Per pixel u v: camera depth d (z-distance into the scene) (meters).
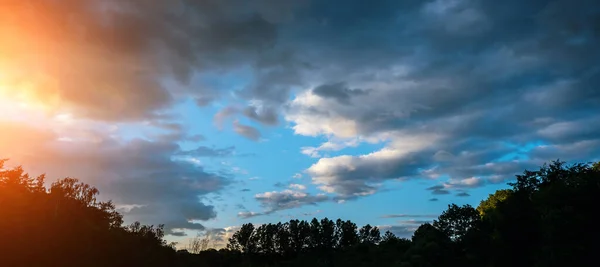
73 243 30.30
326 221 149.00
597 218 33.38
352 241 148.38
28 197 29.48
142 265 38.16
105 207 42.09
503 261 43.31
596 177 36.00
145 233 46.25
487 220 62.88
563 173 44.72
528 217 42.38
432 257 81.88
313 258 122.69
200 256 63.03
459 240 86.44
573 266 31.95
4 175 29.11
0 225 25.86
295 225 145.62
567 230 32.88
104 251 33.44
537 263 35.31
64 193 35.38
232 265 91.88
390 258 104.50
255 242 141.25
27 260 26.69
